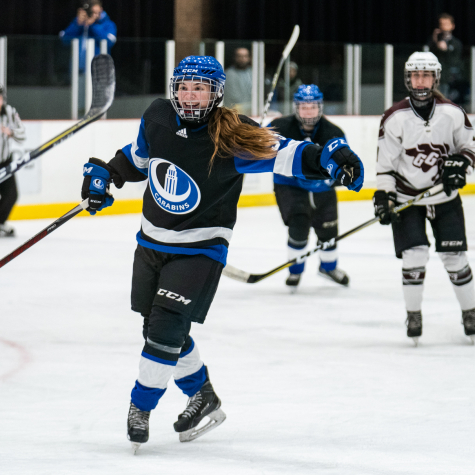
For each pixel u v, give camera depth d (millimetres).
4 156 25484
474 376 11422
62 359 12484
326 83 34969
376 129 36625
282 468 7652
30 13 34906
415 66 12609
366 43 44000
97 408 9984
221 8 41656
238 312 16062
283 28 42406
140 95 31750
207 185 8156
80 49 30188
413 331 13258
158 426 9281
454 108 12781
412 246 13031
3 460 7855
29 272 20250
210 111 8094
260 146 7922
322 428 9078
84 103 30594
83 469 7602
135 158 8734
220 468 7660
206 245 8305
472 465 7715
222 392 10680
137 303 8734
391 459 7918
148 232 8453
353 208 34156
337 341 13711
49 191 30125
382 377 11391
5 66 28891
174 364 8250
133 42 31297
